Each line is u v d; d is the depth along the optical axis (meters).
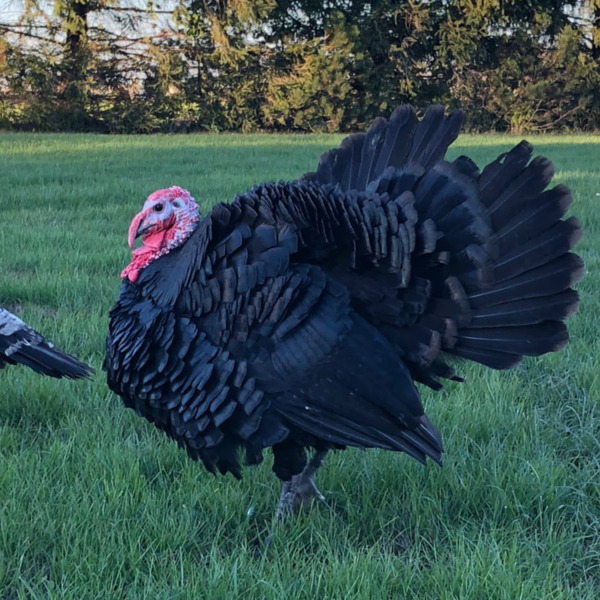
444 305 2.62
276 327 2.57
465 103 23.20
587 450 3.13
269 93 22.36
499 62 23.66
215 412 2.60
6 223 6.54
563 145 16.14
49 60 21.64
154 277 2.70
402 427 2.62
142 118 21.81
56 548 2.65
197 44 22.59
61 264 5.14
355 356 2.57
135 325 2.67
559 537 2.71
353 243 2.58
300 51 22.62
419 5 22.64
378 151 2.82
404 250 2.56
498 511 2.82
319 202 2.58
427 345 2.62
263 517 2.87
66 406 3.37
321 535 2.74
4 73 21.41
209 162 11.57
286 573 2.55
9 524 2.70
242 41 22.70
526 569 2.61
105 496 2.82
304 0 23.09
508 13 23.28
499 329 2.63
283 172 10.05
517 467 2.99
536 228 2.59
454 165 2.65
